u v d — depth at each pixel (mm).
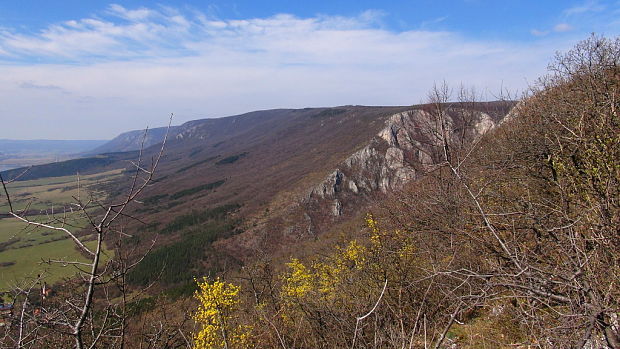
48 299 2984
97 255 2697
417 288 5738
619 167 4027
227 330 6488
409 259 6754
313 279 7469
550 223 4492
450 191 7148
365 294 6461
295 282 7688
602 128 4816
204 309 6656
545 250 4355
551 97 9305
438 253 6391
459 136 9352
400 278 6277
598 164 4305
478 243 5445
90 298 2721
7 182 2678
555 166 5578
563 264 3547
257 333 6559
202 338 6227
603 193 3961
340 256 8039
